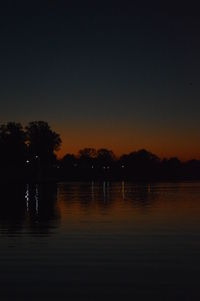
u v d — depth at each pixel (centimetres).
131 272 1185
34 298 964
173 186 8050
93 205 3491
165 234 1861
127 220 2394
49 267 1248
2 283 1085
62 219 2475
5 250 1512
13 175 11231
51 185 8969
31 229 2056
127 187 7669
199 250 1496
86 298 962
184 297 964
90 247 1559
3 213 2853
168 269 1219
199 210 2975
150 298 959
